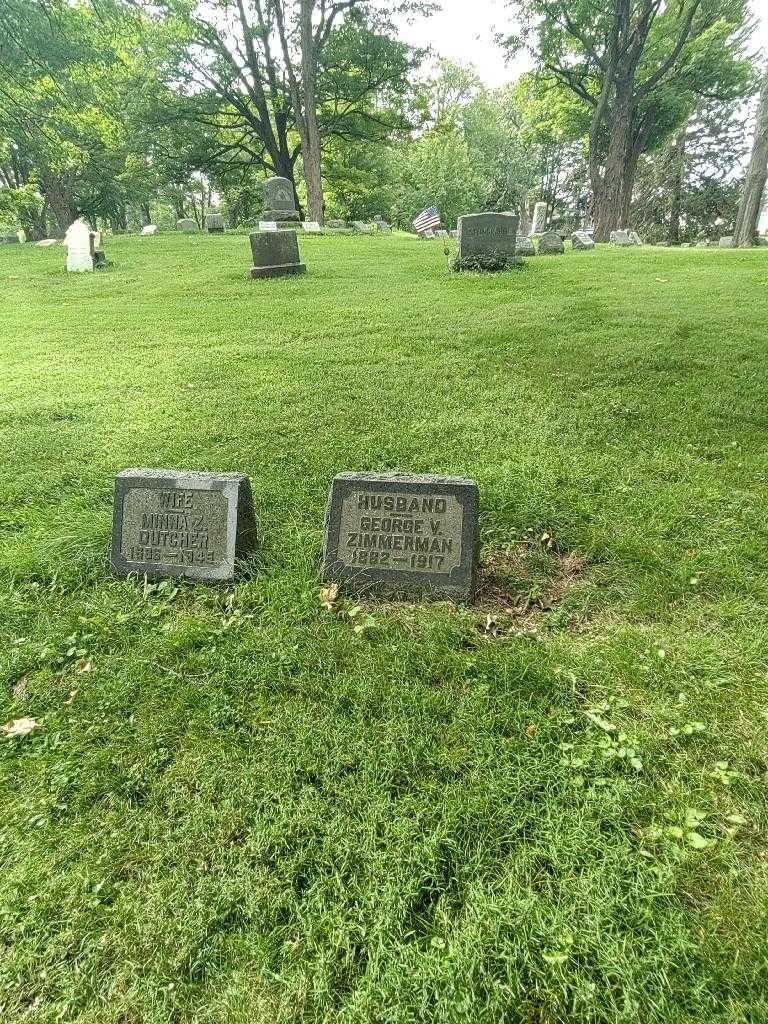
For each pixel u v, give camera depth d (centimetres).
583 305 980
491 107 5362
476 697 261
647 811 214
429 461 464
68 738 258
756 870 194
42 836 217
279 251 1427
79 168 3756
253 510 368
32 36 1583
